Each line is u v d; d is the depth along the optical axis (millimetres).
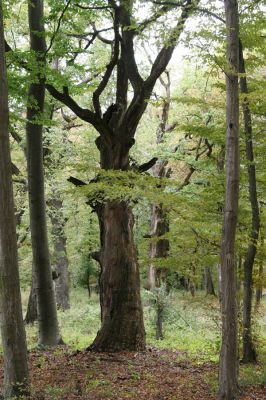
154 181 9680
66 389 8938
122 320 12664
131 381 9672
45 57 11789
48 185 21516
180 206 9680
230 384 7500
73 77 15273
